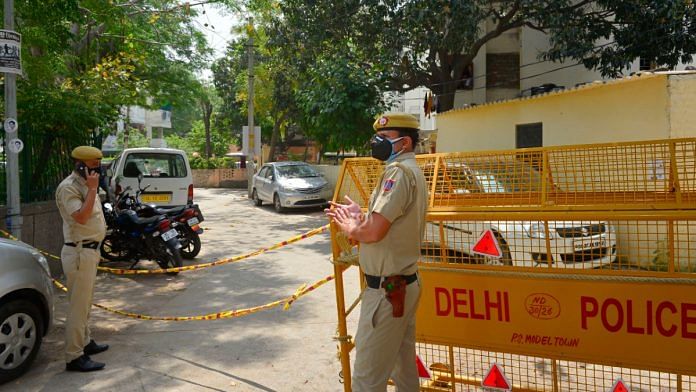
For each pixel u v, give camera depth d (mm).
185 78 15750
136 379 4023
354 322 5359
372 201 2770
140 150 10352
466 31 12734
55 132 7629
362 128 13758
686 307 2658
